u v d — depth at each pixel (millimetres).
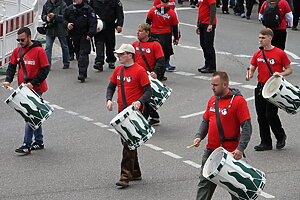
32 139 25234
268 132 23719
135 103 19188
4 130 26641
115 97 31672
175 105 30047
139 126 18922
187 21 52438
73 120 27984
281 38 34125
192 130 26406
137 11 55781
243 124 16891
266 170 21594
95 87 33344
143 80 20078
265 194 19453
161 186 20312
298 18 49500
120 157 23234
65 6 36438
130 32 46688
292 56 39969
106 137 25656
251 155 23203
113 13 35969
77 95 31953
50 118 28266
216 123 17219
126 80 20188
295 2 48906
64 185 20500
